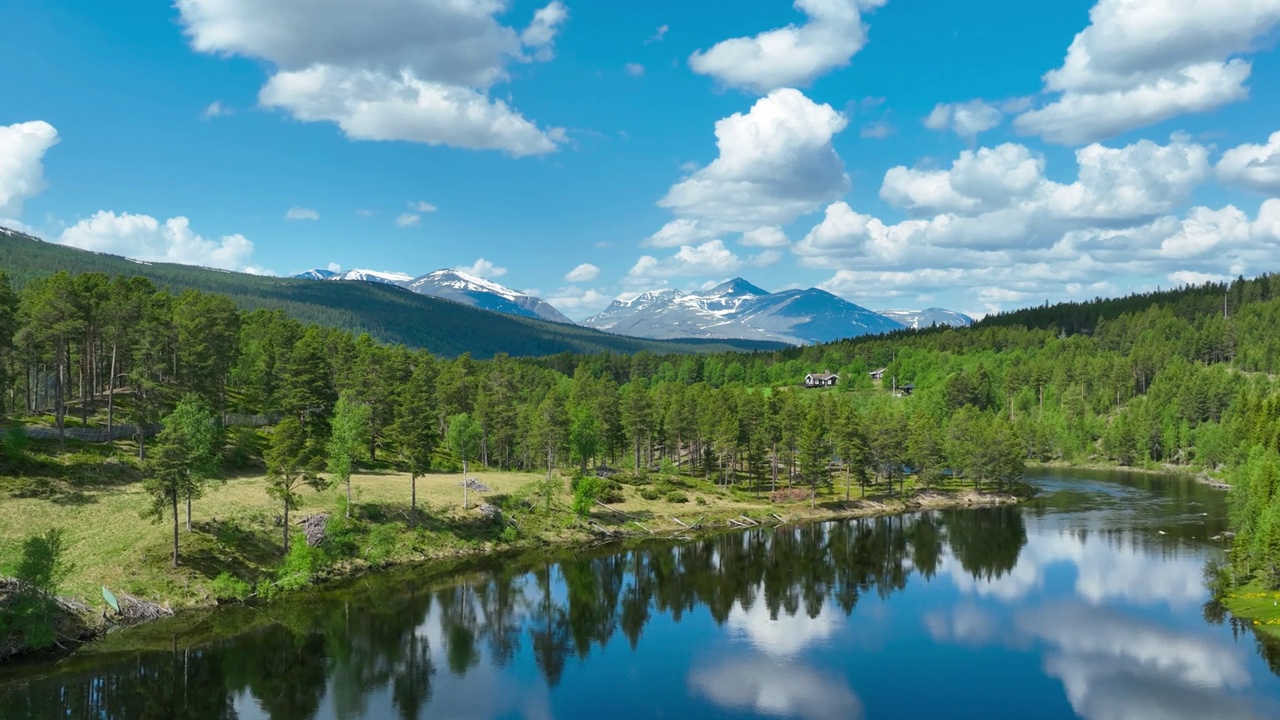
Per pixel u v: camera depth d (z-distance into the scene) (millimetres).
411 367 163000
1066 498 150750
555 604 81125
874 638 70375
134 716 52000
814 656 66125
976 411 196500
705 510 130875
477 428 127250
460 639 69938
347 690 58000
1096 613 76312
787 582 90688
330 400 121375
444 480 120312
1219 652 65188
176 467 73688
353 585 84625
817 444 140000
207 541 80000
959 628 72750
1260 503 85625
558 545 107750
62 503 80062
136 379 94500
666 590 87312
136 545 75500
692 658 65812
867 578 92312
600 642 69938
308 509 93688
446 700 56781
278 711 54062
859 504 142125
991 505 145500
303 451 85625
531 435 133500
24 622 60531
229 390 145375
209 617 71500
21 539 71438
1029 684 59344
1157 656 64500
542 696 57750
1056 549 104750
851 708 55469
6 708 51781
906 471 182875
